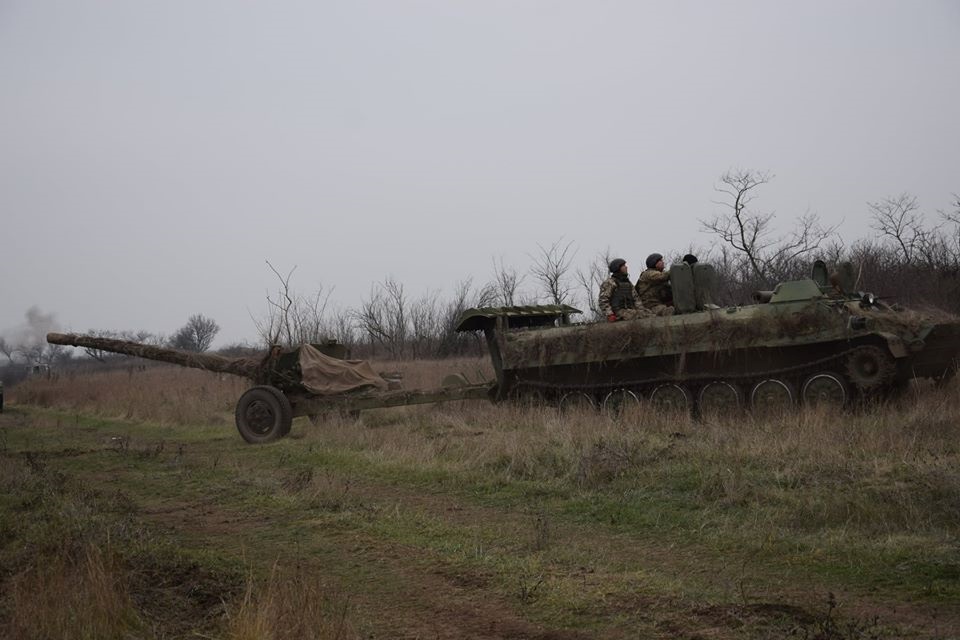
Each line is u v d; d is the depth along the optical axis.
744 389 14.16
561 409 15.40
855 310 13.23
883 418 11.73
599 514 8.65
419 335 35.53
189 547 7.85
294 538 8.16
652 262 15.78
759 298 14.45
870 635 5.16
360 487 10.55
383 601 6.32
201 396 22.55
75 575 6.05
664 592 6.15
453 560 7.18
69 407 24.92
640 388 14.99
